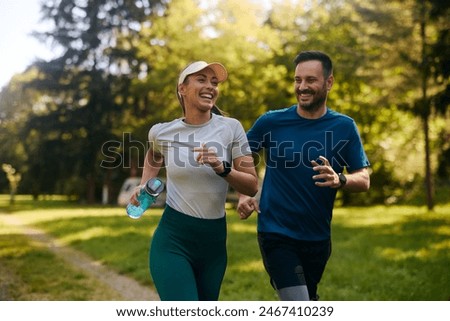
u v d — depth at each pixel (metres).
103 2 43.16
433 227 19.50
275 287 4.78
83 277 11.09
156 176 4.94
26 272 11.52
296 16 39.16
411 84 24.81
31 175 44.38
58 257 14.15
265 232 4.73
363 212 30.19
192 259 4.44
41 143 43.25
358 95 37.12
